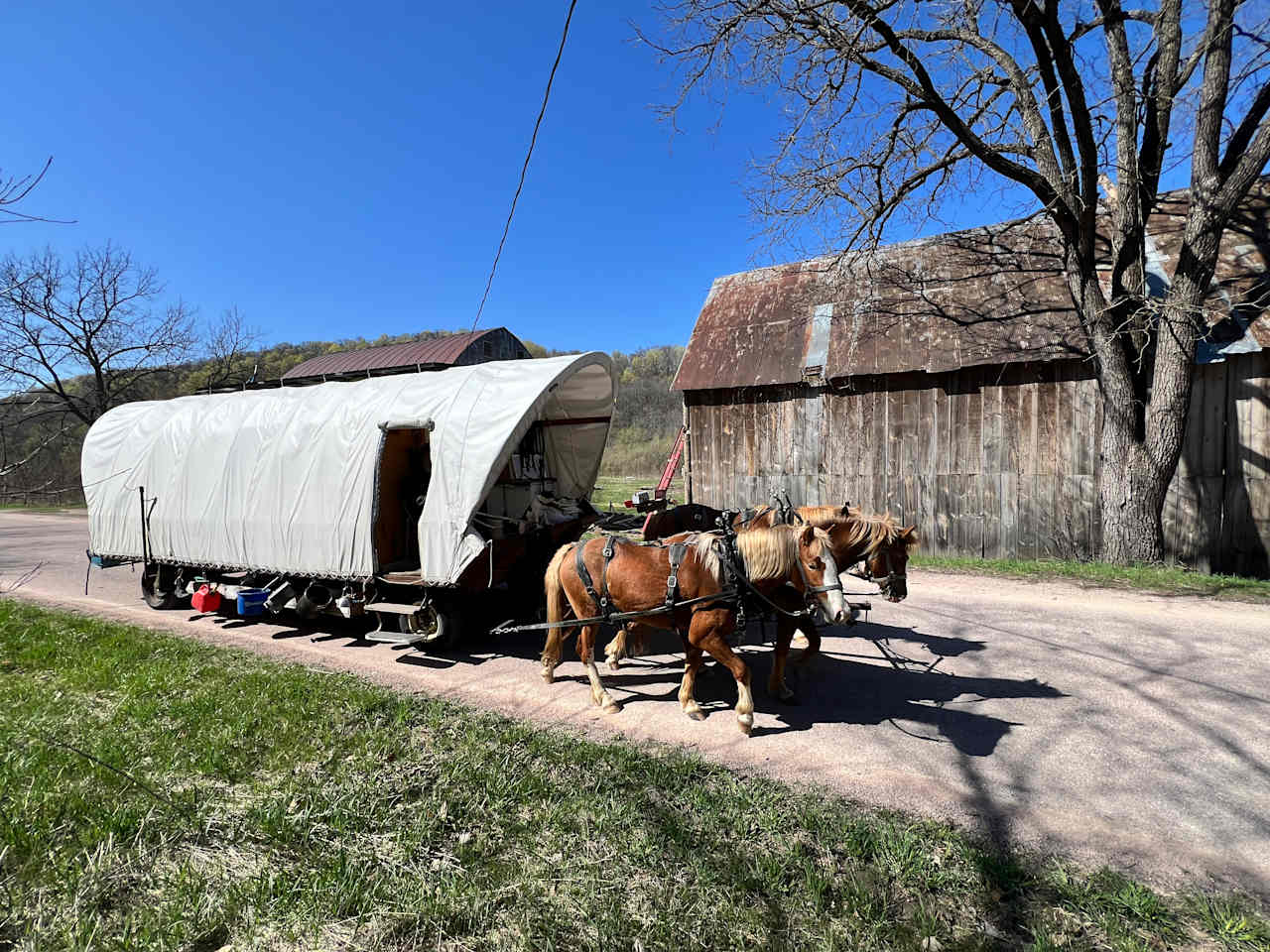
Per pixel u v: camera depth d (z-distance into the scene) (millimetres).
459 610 6754
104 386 23453
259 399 8188
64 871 3068
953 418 11984
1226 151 9258
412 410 6852
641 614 5059
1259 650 6262
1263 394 9766
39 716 4805
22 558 14406
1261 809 3633
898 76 9297
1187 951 2596
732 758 4340
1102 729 4664
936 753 4363
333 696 5332
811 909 2811
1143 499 9922
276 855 3227
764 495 13875
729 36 9211
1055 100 9398
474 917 2777
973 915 2795
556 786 3840
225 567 7941
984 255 13414
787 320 14500
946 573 10352
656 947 2604
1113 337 9711
